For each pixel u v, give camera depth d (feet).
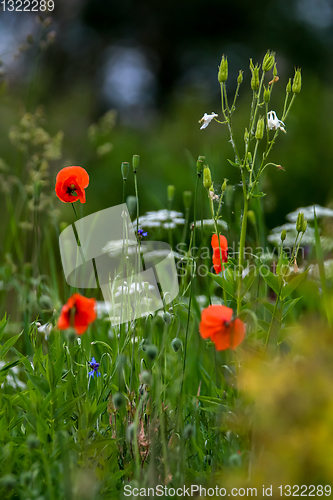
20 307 6.19
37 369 5.03
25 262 6.74
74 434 4.83
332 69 28.19
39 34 7.47
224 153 13.37
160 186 12.73
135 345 5.11
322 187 14.17
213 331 4.63
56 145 7.20
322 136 15.07
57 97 19.61
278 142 15.15
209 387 5.28
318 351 4.45
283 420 4.39
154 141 17.44
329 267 6.15
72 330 4.58
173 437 4.82
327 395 4.36
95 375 5.06
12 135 7.21
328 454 4.33
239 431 4.69
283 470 4.38
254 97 4.96
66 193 5.00
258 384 4.44
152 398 4.94
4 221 8.66
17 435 4.92
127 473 4.75
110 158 15.61
